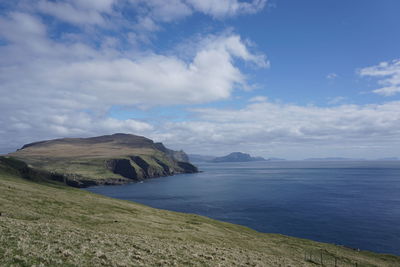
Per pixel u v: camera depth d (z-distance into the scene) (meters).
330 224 106.06
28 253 18.98
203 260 28.89
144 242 32.44
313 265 44.16
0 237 21.48
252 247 50.47
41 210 45.88
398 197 165.38
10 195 53.00
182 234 48.16
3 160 143.62
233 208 138.38
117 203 76.19
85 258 20.73
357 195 175.75
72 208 54.22
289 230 98.69
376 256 60.62
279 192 194.38
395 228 99.62
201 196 183.00
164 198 178.25
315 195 177.00
